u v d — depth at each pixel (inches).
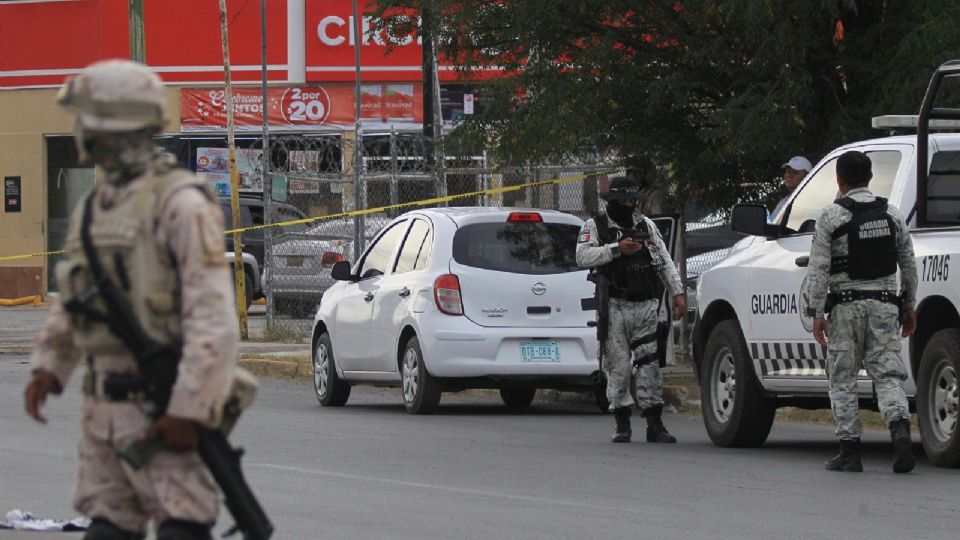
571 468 1508.4
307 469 1482.5
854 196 1437.0
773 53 2110.0
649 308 1748.3
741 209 1642.5
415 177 3024.1
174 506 649.6
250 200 4261.8
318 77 5007.4
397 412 2123.5
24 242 5128.0
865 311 1437.0
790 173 1984.5
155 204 644.1
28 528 1120.2
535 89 2314.2
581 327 2031.3
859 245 1428.4
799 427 2017.7
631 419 2054.6
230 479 642.2
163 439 629.9
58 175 5137.8
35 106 5128.0
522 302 2020.2
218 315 633.0
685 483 1398.9
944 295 1450.5
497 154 2468.0
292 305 3639.3
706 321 1785.2
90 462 676.1
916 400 1508.4
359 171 3102.9
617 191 1734.7
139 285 645.3
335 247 3572.8
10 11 5157.5
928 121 1546.5
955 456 1450.5
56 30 5123.0
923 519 1193.4
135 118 639.8
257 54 5039.4
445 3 2352.4
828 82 2199.8
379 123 4987.7
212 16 5039.4
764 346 1657.2
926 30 2016.5
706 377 1758.1
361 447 1672.0
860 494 1328.7
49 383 692.1
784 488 1365.7
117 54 5083.7
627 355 1749.5
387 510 1225.4
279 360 2758.4
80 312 649.6
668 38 2257.6
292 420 1975.9
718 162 2240.4
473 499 1290.6
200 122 5054.1
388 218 3634.4
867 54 2180.1
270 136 5032.0
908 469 1451.8
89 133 642.2
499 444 1717.5
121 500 683.4
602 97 2246.6
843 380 1465.3
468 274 2016.5
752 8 2022.6
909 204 1537.9
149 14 5044.3
